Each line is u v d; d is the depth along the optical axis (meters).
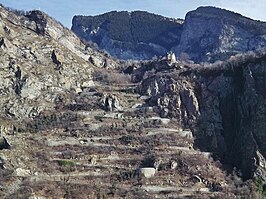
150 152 176.00
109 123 192.00
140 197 153.50
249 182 166.62
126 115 199.75
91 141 180.62
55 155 171.00
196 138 192.00
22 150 169.38
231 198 155.38
